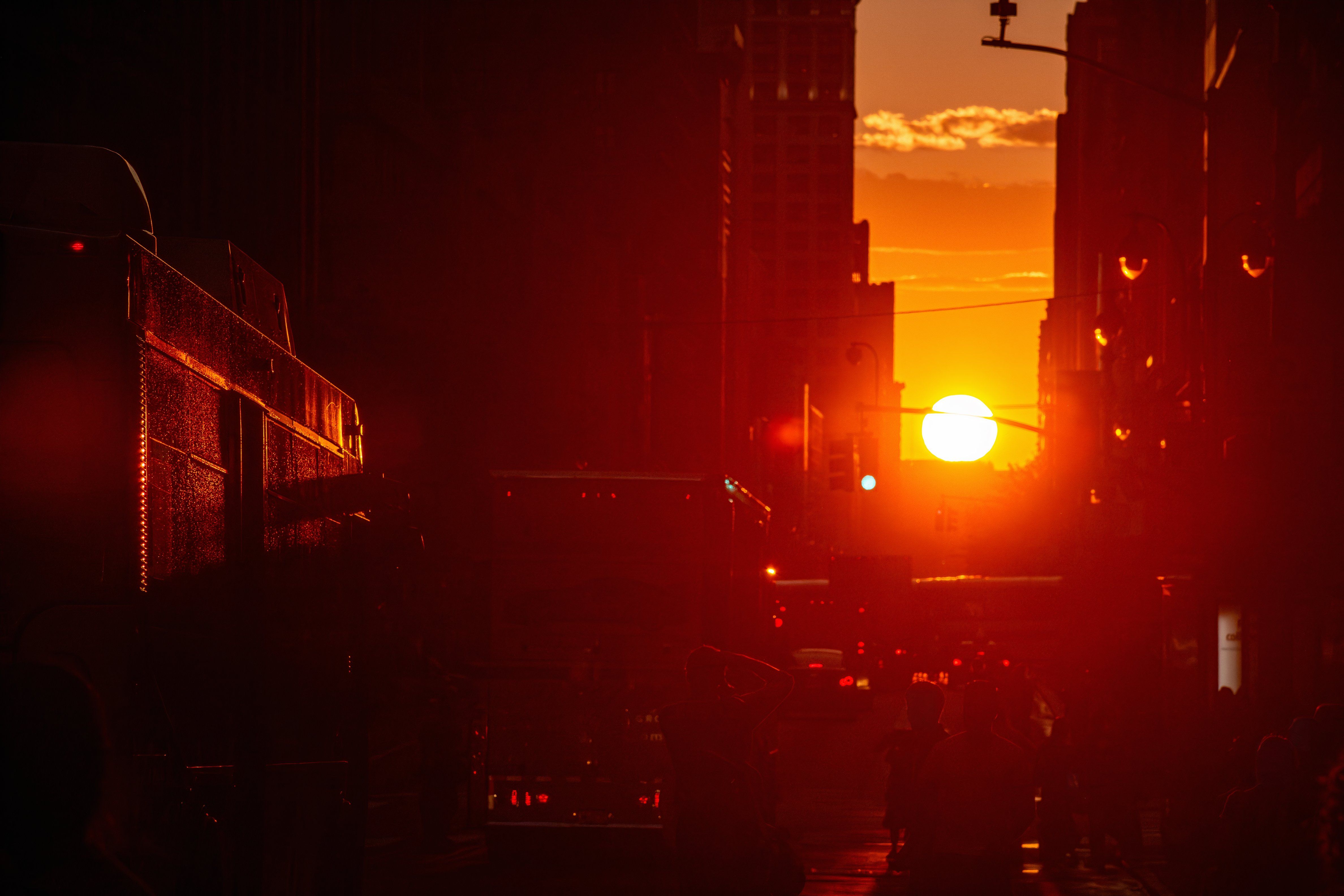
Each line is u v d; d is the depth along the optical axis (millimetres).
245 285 30641
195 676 22250
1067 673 164375
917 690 33969
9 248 19656
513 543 53125
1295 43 86125
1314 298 85562
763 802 26781
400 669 41281
